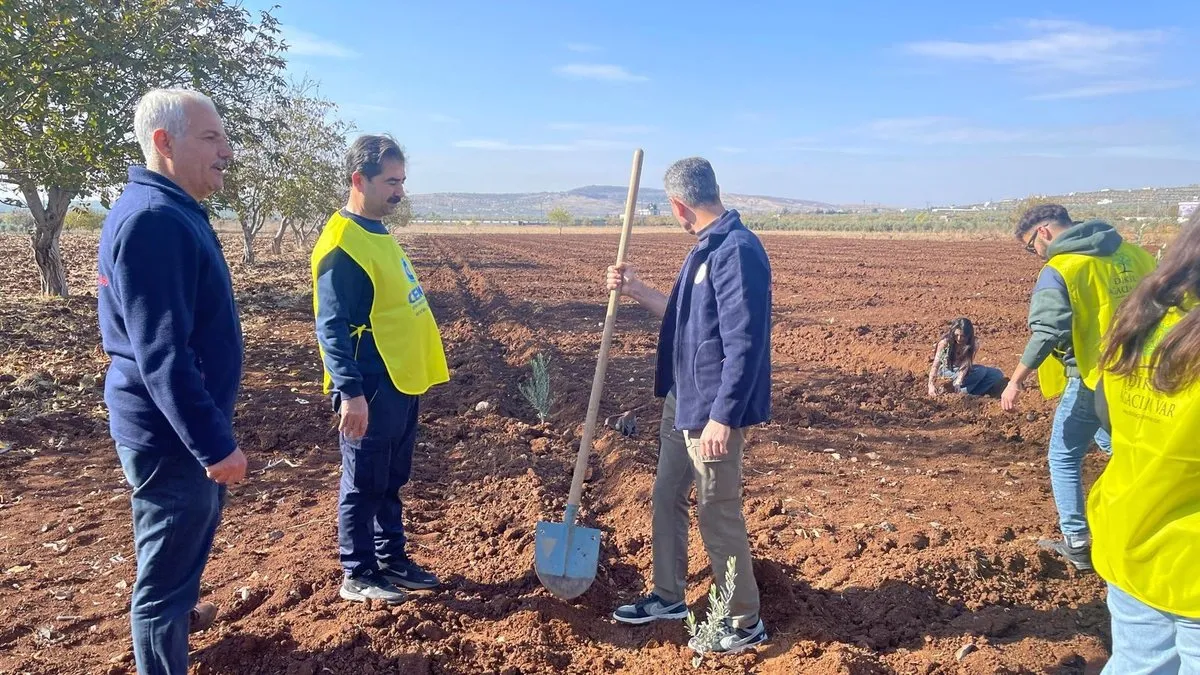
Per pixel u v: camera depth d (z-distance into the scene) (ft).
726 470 10.46
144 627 8.86
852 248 121.29
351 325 11.40
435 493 17.61
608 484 17.88
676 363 10.86
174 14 34.58
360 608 11.85
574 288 63.67
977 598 12.43
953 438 21.94
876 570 13.01
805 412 23.73
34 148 31.12
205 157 8.77
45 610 12.35
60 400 23.38
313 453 20.02
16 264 74.18
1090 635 11.36
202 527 8.98
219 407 8.91
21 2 27.96
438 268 86.48
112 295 8.32
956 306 48.78
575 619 11.80
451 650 10.93
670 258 103.30
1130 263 12.69
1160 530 6.61
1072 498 13.42
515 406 25.71
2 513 16.07
